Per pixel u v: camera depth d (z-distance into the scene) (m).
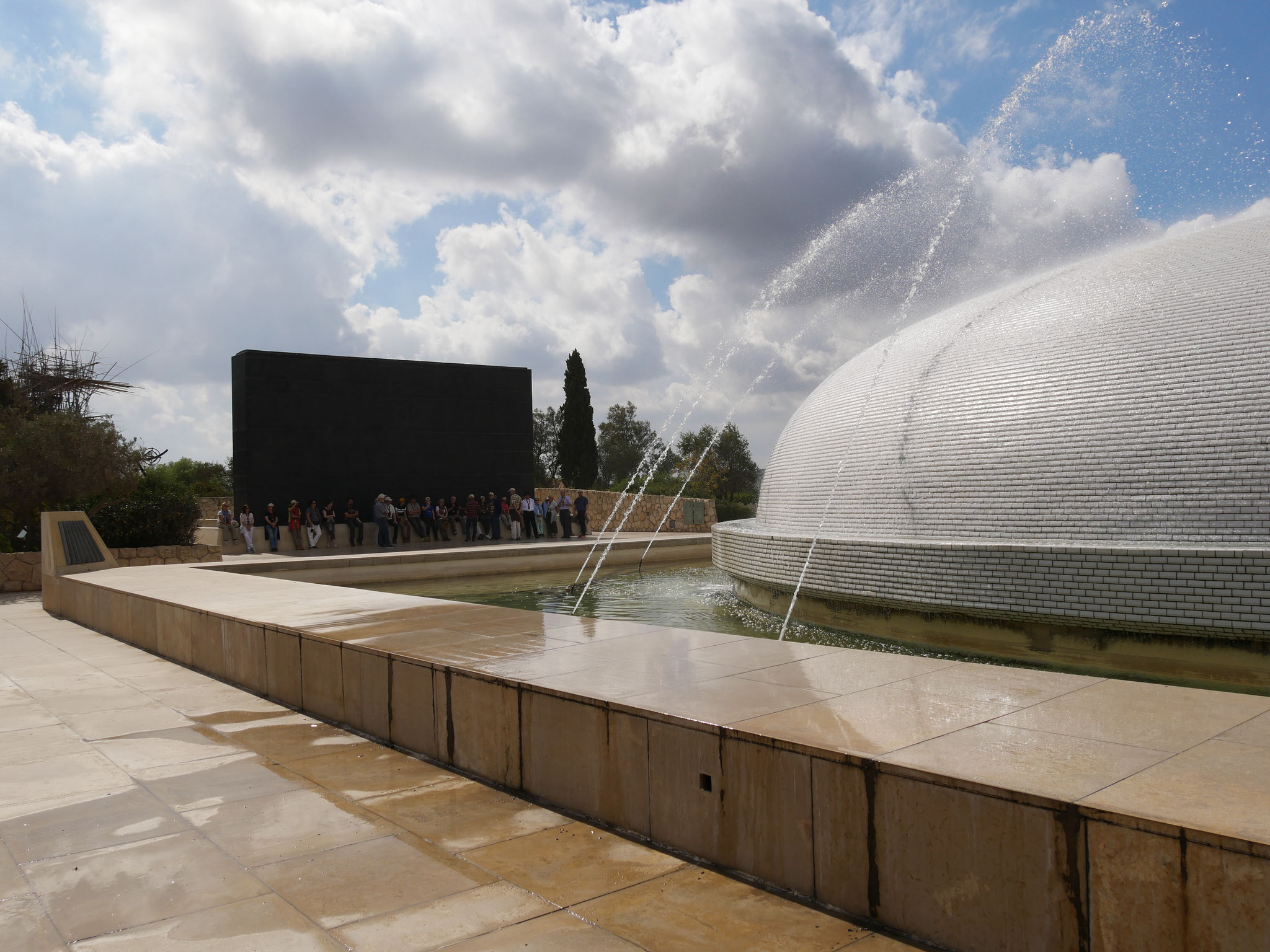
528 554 19.16
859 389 11.53
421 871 3.37
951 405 9.84
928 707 3.58
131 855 3.56
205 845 3.65
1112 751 2.94
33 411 18.52
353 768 4.77
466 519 23.56
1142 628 7.42
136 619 9.10
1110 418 8.52
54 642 9.59
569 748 4.02
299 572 16.73
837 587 9.88
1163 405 8.27
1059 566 7.89
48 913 3.05
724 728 3.35
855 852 2.95
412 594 15.23
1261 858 2.12
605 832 3.79
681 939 2.80
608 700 3.83
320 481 22.36
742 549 12.16
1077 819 2.44
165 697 6.65
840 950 2.73
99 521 17.72
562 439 38.69
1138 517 8.07
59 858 3.53
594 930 2.87
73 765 4.85
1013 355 9.66
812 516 11.14
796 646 5.10
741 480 48.75
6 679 7.45
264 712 6.14
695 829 3.47
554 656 4.93
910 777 2.80
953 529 9.27
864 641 9.56
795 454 12.28
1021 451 8.98
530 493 25.50
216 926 2.93
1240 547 7.27
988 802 2.62
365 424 22.98
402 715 5.11
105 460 17.45
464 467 24.47
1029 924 2.54
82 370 20.64
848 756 2.96
